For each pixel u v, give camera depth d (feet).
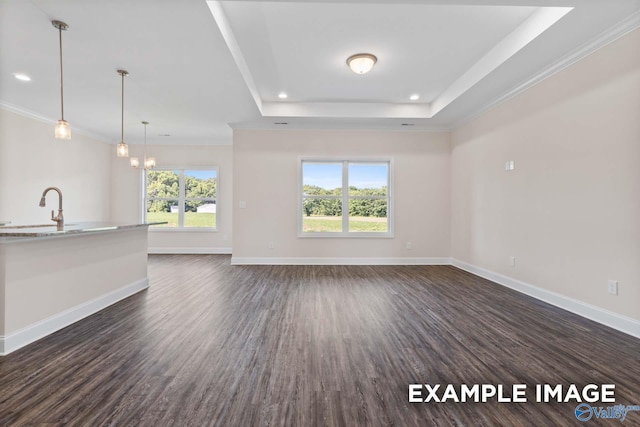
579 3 7.42
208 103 14.49
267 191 18.49
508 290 12.87
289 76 13.15
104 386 5.92
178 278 14.97
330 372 6.49
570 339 8.09
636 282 8.19
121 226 10.30
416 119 17.04
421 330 8.71
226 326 8.96
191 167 23.43
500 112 13.80
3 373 6.34
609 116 8.84
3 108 14.56
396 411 5.28
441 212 18.74
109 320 9.38
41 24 8.18
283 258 18.56
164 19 7.93
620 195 8.57
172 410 5.25
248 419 5.06
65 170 18.43
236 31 9.73
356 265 18.43
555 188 10.77
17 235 7.13
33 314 7.92
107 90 12.86
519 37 9.57
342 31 9.76
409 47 10.77
